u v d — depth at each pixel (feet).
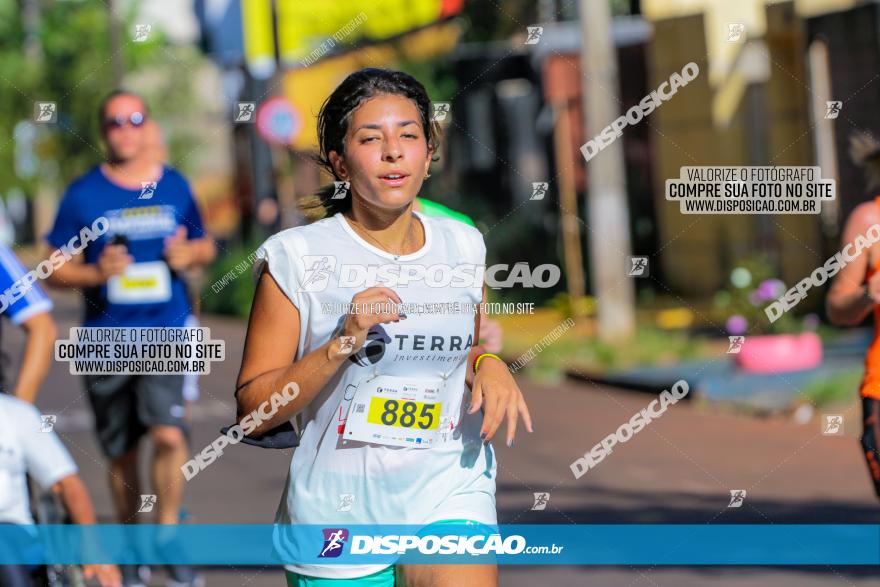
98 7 146.72
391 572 18.37
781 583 31.40
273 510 40.09
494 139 132.67
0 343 23.16
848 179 84.17
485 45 114.93
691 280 101.24
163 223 33.81
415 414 18.24
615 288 85.15
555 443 55.06
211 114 148.15
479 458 18.74
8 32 150.30
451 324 18.29
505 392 18.43
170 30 145.48
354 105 17.97
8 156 149.59
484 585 17.97
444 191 125.29
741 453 51.29
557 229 114.52
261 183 115.24
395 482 18.20
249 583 31.81
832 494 42.63
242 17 111.14
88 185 33.91
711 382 67.56
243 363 18.12
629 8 115.44
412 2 107.65
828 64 87.15
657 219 105.91
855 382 61.93
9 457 20.12
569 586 31.50
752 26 96.63
